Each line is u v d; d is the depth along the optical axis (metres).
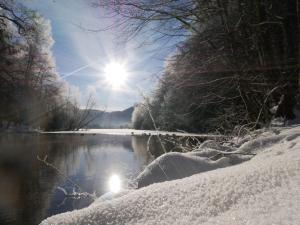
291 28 6.44
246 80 6.08
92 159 11.09
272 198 1.18
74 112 48.81
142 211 1.36
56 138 25.36
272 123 5.85
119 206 1.42
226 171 1.60
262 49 6.37
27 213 4.92
